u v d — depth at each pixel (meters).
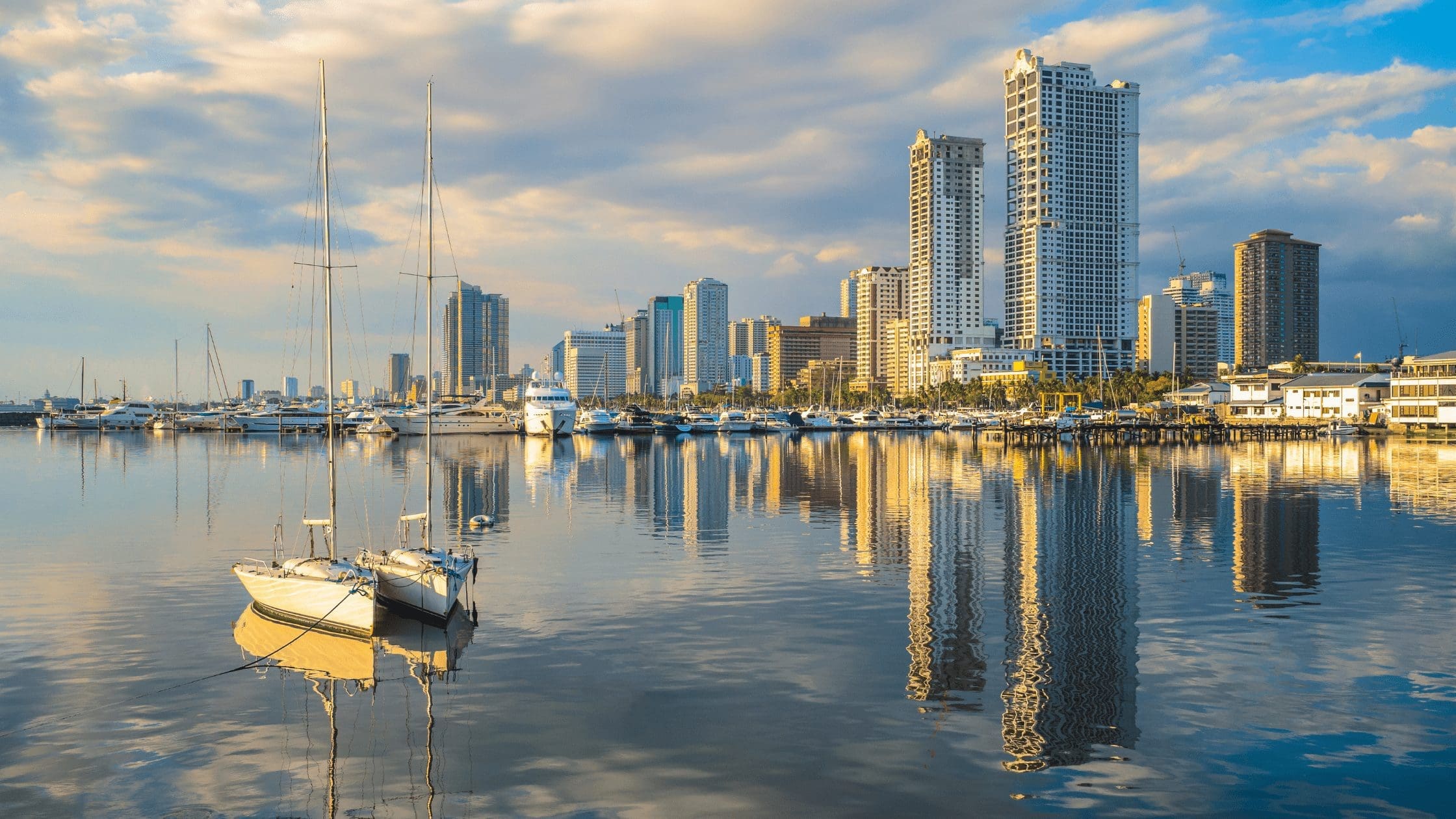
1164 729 23.89
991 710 25.30
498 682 27.86
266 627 34.06
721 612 36.09
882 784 20.84
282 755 22.77
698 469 108.56
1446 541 52.66
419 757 22.53
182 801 20.42
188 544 52.03
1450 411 176.75
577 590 40.12
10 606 37.09
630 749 22.86
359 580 33.03
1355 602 37.53
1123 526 59.09
